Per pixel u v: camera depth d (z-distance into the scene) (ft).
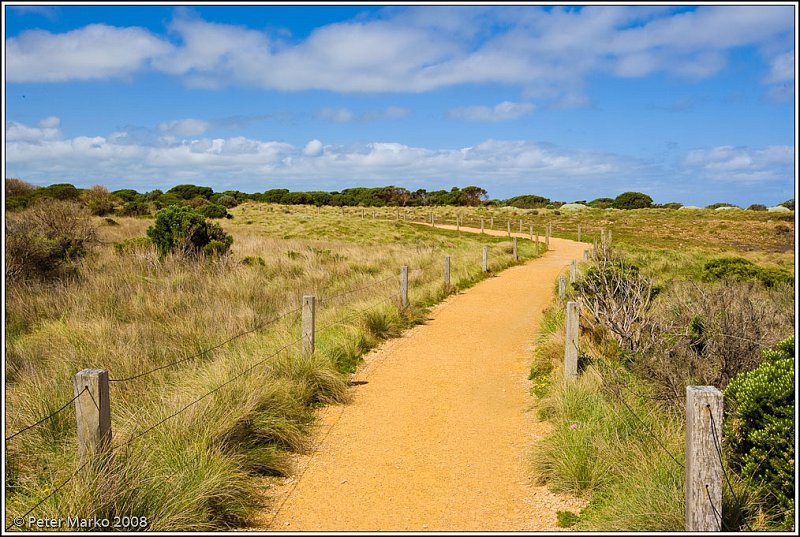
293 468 19.08
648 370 23.18
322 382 25.90
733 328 23.98
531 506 16.38
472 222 181.98
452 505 16.57
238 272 50.21
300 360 26.27
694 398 12.59
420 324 41.39
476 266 69.62
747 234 147.64
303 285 49.85
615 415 19.13
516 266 79.10
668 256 83.46
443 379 28.71
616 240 133.80
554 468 17.53
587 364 25.91
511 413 23.91
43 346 29.12
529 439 21.12
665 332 27.40
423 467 19.08
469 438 21.40
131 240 63.62
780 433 15.11
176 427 18.17
